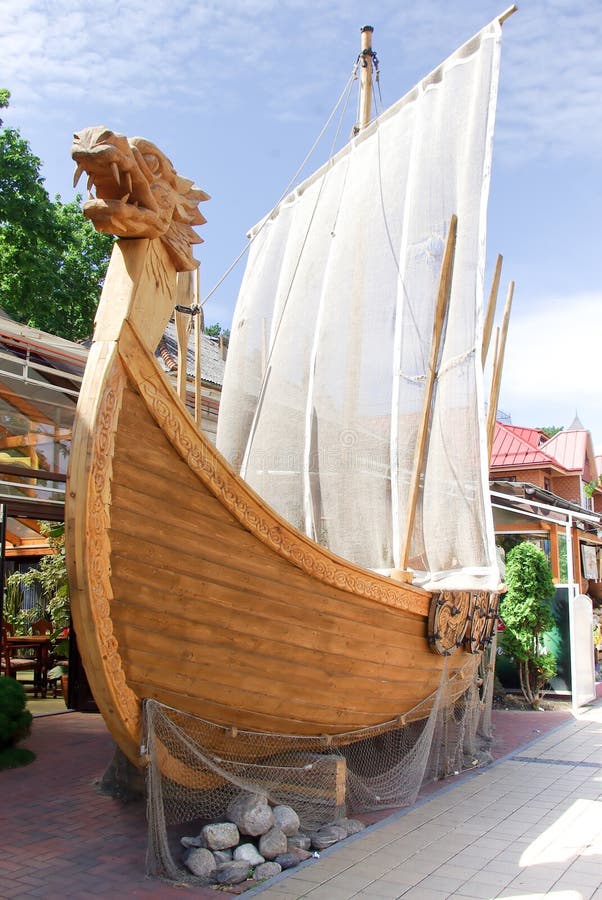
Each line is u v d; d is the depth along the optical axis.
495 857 4.82
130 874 4.48
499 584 6.41
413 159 9.52
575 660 11.46
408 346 8.84
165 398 4.17
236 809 4.86
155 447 4.15
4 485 8.81
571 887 4.29
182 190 4.56
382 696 5.93
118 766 6.29
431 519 7.59
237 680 4.74
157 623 4.27
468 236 8.11
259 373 11.52
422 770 6.39
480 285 7.72
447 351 7.93
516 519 14.68
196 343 8.57
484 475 7.11
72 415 9.68
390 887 4.29
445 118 9.19
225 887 4.27
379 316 9.34
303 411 10.05
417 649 6.27
